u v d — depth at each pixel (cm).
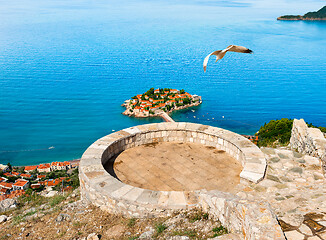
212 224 779
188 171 1170
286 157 1221
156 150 1370
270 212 580
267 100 17875
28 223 1060
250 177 1025
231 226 699
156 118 14862
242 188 1009
